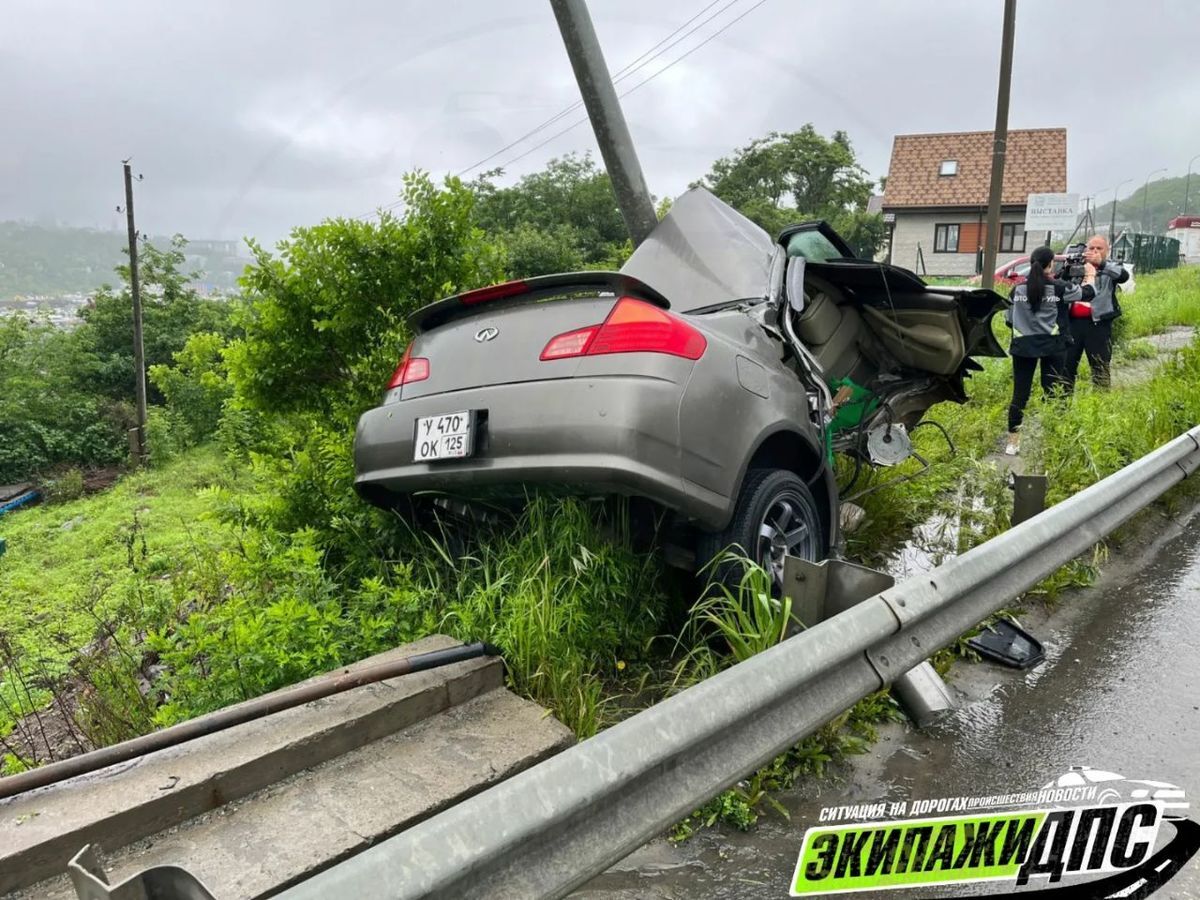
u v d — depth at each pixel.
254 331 4.57
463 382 2.98
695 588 3.26
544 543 2.97
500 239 5.81
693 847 2.08
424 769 2.22
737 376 2.96
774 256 3.91
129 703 2.83
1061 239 29.95
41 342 27.12
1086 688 2.86
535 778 1.48
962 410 6.85
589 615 2.87
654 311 2.76
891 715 2.68
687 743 1.71
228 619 2.87
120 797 1.95
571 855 1.51
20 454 23.50
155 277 29.47
